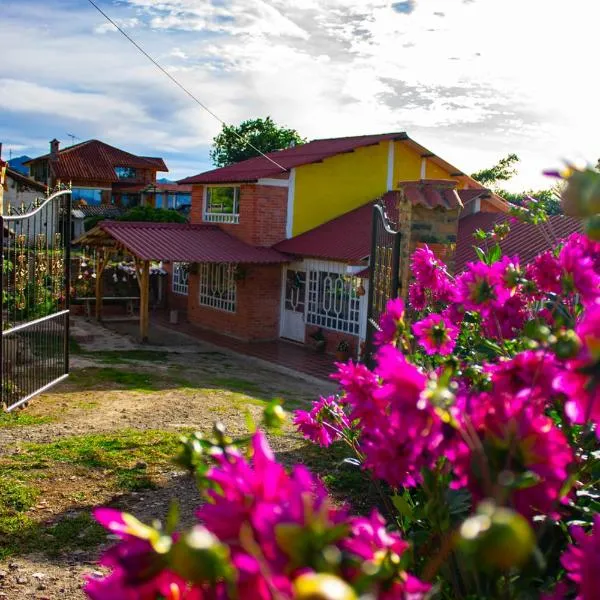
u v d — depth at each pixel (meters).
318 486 1.32
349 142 21.48
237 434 7.35
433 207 6.56
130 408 8.66
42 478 5.62
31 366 10.18
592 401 1.28
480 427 1.36
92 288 22.67
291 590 0.81
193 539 0.79
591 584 1.11
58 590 3.92
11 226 16.08
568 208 1.23
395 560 1.01
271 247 19.39
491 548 0.73
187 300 22.70
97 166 50.69
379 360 1.41
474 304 2.50
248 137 49.03
